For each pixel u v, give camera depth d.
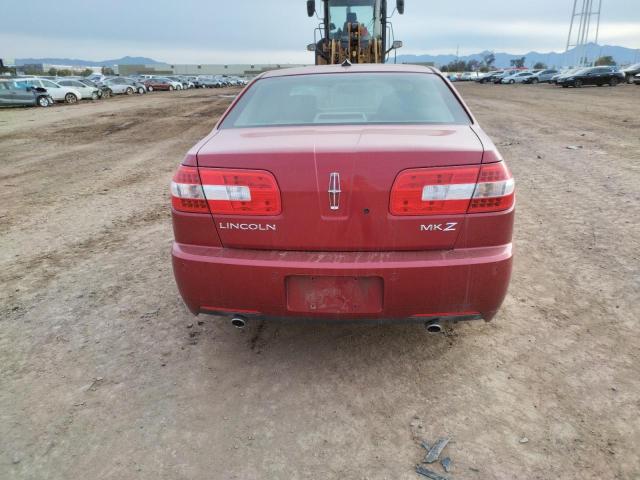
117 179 7.71
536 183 6.42
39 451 2.11
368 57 12.72
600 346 2.74
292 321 2.34
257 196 2.20
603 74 36.25
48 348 2.88
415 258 2.17
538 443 2.08
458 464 1.99
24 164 9.27
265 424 2.25
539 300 3.27
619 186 6.03
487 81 59.16
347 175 2.13
